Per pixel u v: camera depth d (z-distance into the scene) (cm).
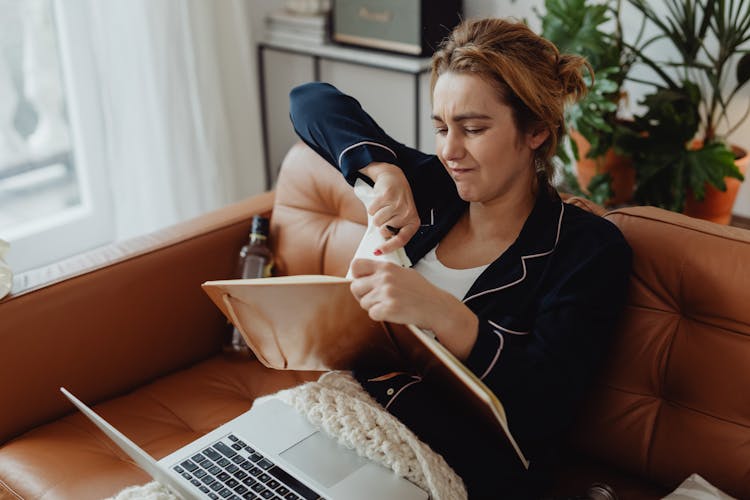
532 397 104
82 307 137
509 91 106
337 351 110
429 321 96
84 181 249
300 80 278
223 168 250
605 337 112
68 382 138
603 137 205
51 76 239
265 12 286
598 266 111
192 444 115
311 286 94
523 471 111
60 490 119
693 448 113
